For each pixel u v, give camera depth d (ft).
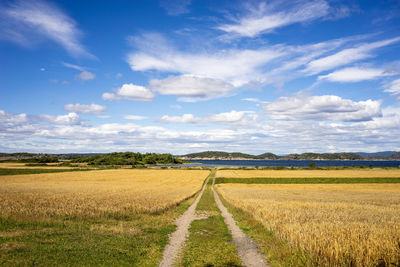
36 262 28.30
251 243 44.11
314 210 72.49
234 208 90.94
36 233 41.98
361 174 314.35
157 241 42.47
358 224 48.16
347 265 29.86
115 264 29.91
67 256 30.96
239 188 198.59
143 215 69.00
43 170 348.18
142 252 35.58
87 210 66.69
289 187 215.92
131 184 210.18
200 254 36.50
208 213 81.46
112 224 55.62
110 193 124.16
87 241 38.63
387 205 101.19
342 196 142.10
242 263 33.53
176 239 46.01
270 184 241.14
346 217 59.72
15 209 62.64
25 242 36.17
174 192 144.56
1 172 315.99
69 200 86.63
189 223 63.16
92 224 54.08
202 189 203.21
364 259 30.68
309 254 31.91
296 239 37.32
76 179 261.03
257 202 93.86
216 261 33.47
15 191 126.82
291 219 54.75
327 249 31.99
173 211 81.97
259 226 55.93
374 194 157.69
